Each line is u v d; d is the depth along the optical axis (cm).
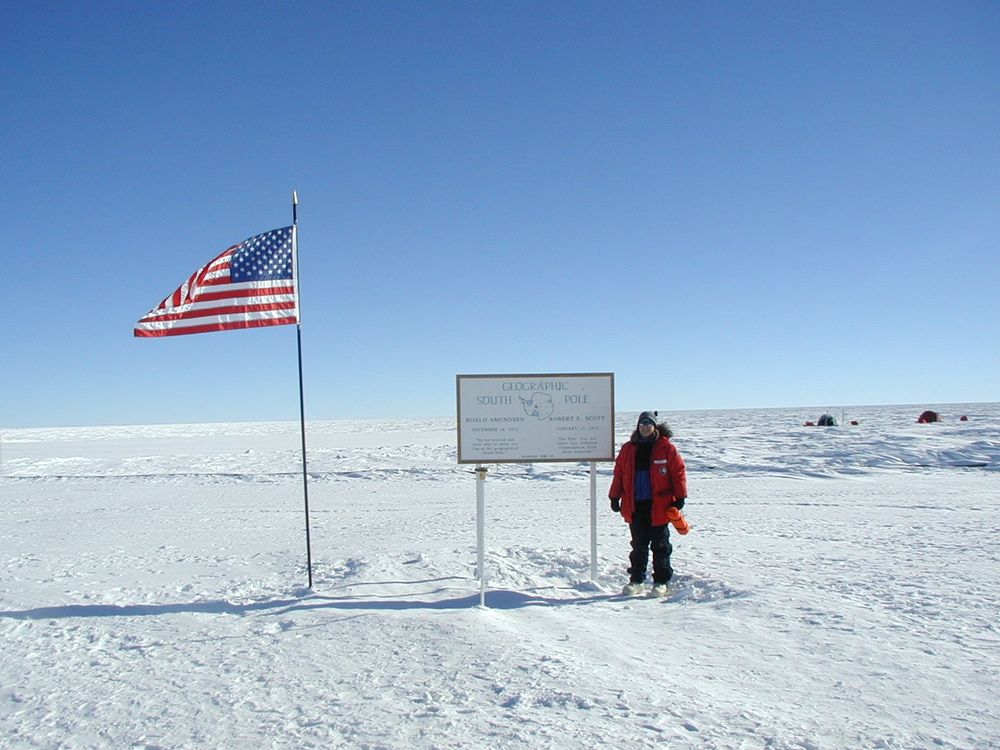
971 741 359
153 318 722
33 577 828
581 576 783
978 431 2991
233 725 409
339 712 418
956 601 616
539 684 441
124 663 532
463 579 755
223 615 657
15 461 2845
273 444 5162
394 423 13288
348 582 752
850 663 471
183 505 1577
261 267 738
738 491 1573
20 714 440
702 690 429
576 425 730
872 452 2220
